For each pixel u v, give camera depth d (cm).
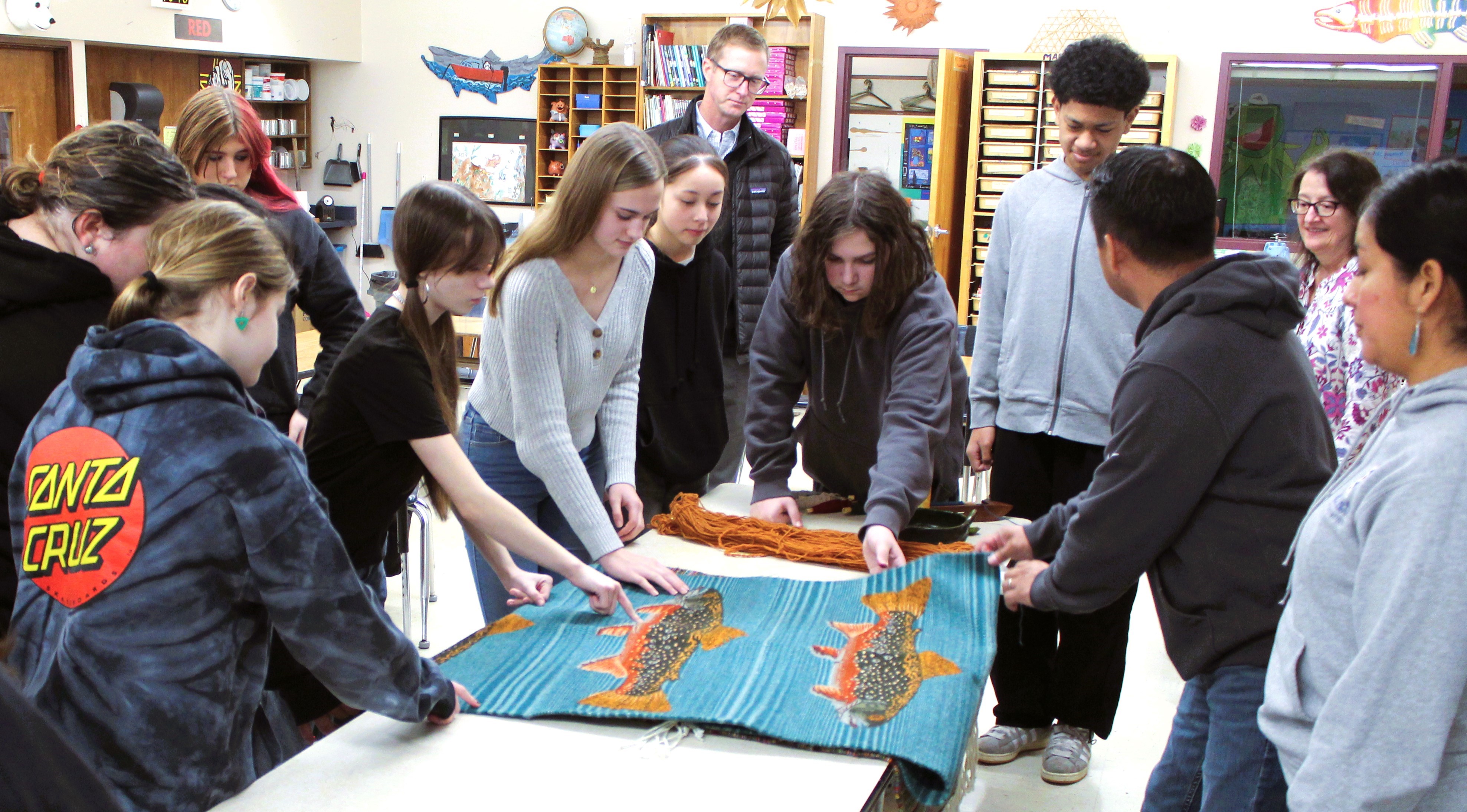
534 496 242
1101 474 166
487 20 825
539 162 818
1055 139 670
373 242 877
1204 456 156
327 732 228
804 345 241
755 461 245
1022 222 279
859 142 769
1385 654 111
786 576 212
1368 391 251
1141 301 174
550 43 801
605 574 205
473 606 404
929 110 755
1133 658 373
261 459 128
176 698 129
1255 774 157
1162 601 169
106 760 129
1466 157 114
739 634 180
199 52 732
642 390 266
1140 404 159
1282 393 154
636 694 158
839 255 213
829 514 250
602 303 223
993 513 252
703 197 250
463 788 136
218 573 129
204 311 132
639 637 179
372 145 866
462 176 850
